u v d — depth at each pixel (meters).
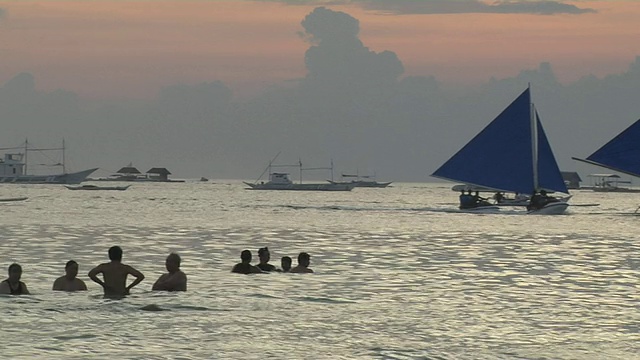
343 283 108.69
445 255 154.88
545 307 90.56
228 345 67.88
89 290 95.69
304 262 119.38
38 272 120.19
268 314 82.88
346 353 65.88
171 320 78.19
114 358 62.25
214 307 85.88
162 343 67.94
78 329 72.81
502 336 73.81
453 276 119.44
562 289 106.06
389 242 187.25
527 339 72.69
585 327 78.75
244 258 117.00
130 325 75.25
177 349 65.88
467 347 69.00
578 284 111.56
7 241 180.00
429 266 133.50
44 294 91.44
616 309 89.62
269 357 63.88
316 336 72.44
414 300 94.50
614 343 71.38
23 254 149.75
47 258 142.62
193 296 92.50
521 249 170.12
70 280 94.75
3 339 68.19
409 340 71.44
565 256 154.88
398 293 100.25
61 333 71.00
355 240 193.00
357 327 77.00
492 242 189.00
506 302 93.94
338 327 76.81
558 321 81.75
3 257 143.75
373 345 69.12
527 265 136.75
